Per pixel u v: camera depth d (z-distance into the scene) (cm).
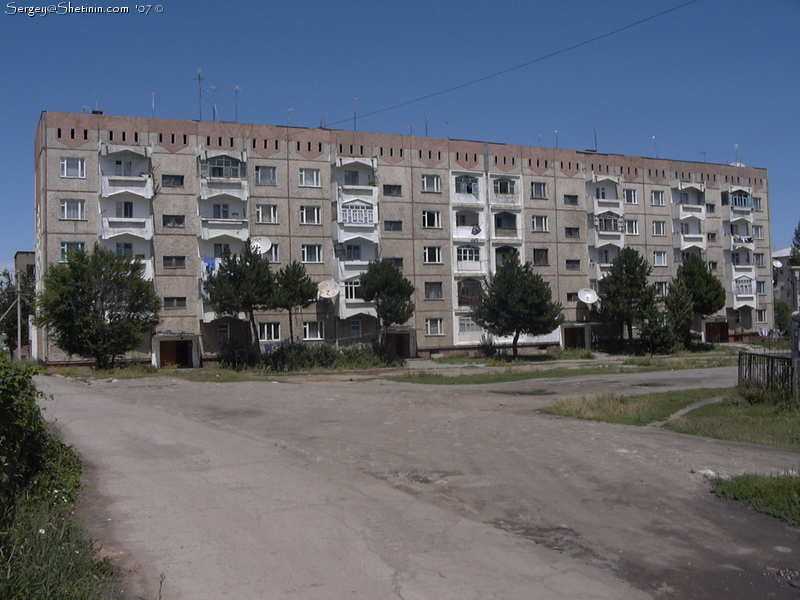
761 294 7138
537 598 636
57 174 4619
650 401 2302
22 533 677
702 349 6253
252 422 1752
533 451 1312
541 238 6016
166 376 3606
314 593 633
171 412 1953
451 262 5659
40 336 5175
